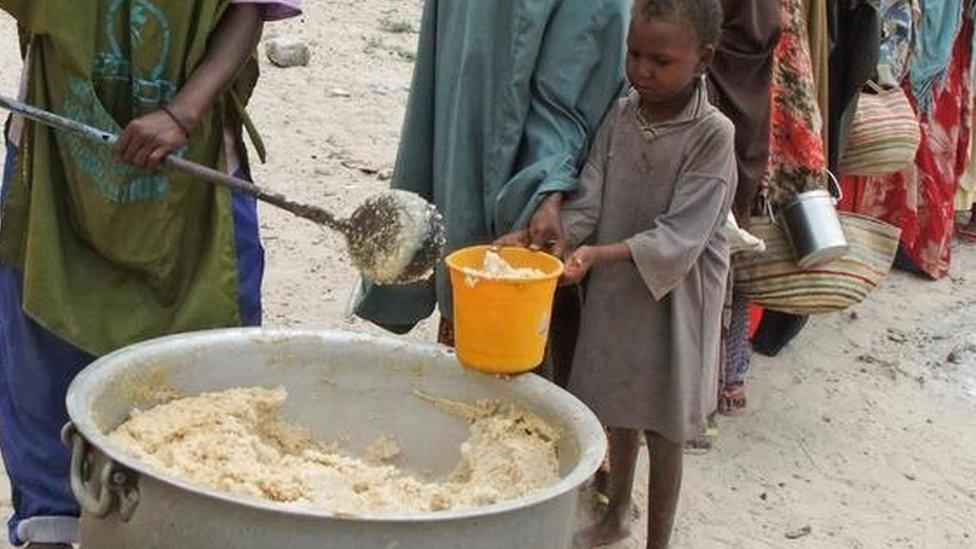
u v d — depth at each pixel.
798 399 5.03
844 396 5.11
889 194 6.46
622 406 3.33
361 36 8.93
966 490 4.49
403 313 3.70
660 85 3.09
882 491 4.42
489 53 3.33
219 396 2.78
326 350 2.90
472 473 2.77
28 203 2.99
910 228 6.48
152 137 2.74
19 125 3.03
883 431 4.86
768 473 4.45
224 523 2.16
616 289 3.28
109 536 2.32
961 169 6.66
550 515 2.35
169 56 2.87
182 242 3.04
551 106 3.32
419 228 2.56
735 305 4.62
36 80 2.91
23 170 2.96
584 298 3.41
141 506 2.24
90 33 2.84
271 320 4.94
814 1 4.43
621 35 3.29
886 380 5.32
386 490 2.61
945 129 6.45
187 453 2.58
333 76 8.01
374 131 7.20
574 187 3.27
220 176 2.75
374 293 3.68
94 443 2.27
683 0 3.02
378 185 6.41
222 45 2.88
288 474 2.58
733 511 4.17
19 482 3.14
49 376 3.08
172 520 2.20
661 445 3.44
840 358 5.48
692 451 4.52
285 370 2.88
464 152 3.40
